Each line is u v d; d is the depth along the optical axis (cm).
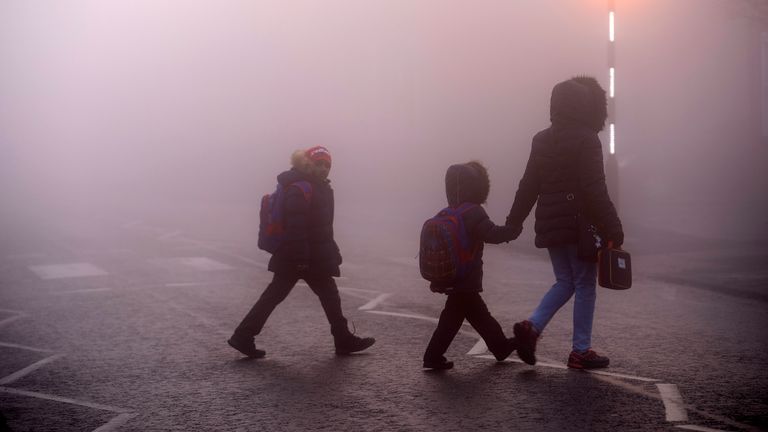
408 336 814
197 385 631
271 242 719
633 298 1020
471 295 659
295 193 716
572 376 633
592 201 628
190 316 943
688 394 577
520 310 951
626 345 747
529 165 660
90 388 630
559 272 661
